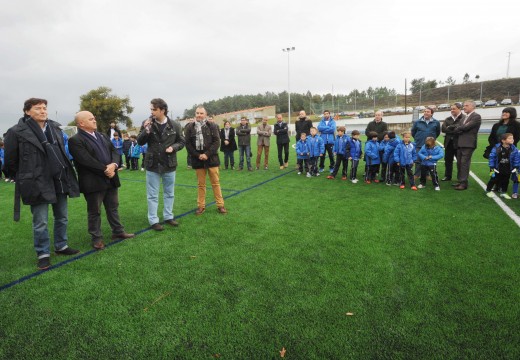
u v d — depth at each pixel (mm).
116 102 44844
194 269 3000
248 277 2816
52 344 2035
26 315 2336
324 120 8648
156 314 2314
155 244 3650
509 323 2102
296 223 4262
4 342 2059
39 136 3041
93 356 1926
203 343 2010
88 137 3455
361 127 34312
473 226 3934
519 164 5219
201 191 4770
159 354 1931
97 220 3590
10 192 7344
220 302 2441
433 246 3359
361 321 2174
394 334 2035
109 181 3605
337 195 5879
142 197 6273
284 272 2887
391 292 2508
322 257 3176
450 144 6785
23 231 4297
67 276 2924
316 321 2188
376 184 6875
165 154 4059
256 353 1916
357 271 2863
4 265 3199
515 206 4781
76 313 2352
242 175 8516
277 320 2209
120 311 2361
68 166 3291
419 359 1829
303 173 8477
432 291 2504
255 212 4855
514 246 3295
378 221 4250
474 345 1920
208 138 4586
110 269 3047
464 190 5973
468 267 2871
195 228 4172
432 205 4973
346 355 1876
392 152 6570
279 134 9383
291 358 1869
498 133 5820
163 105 3984
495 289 2502
